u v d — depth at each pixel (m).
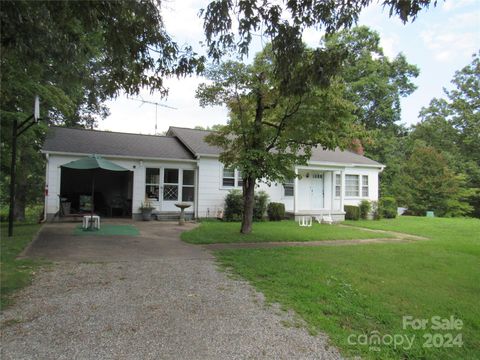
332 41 23.17
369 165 20.78
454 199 27.06
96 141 15.91
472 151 32.12
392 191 29.14
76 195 18.38
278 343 3.63
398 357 3.56
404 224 17.23
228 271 6.39
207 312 4.37
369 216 20.69
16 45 4.91
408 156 35.41
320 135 10.29
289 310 4.54
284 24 5.31
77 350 3.30
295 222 16.34
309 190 19.36
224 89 10.63
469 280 6.41
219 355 3.34
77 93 14.43
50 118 19.59
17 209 17.58
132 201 15.41
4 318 3.95
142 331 3.76
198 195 16.41
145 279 5.66
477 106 31.19
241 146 11.37
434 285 5.97
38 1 4.40
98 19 5.30
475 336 4.11
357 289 5.52
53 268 6.14
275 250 8.61
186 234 10.73
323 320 4.25
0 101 8.83
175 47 6.02
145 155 15.39
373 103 32.09
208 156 16.34
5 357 3.12
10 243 8.26
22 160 14.65
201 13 5.27
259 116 10.95
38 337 3.53
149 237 10.20
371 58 30.84
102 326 3.83
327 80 5.86
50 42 5.20
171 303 4.62
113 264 6.60
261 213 16.98
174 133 19.53
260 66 9.91
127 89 6.50
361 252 8.73
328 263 7.22
